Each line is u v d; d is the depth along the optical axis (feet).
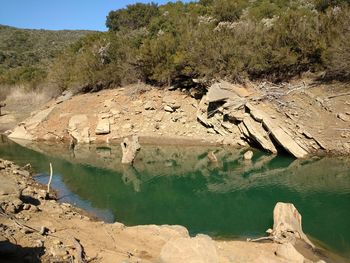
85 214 49.52
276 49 97.45
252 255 36.11
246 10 147.33
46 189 57.67
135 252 34.12
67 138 100.58
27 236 31.32
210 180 65.57
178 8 187.93
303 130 77.15
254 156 77.51
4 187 40.37
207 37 107.24
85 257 30.40
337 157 71.97
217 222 47.78
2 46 281.74
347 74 87.30
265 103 85.25
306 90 88.79
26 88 161.17
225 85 89.71
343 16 95.86
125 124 100.27
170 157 80.69
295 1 154.40
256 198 55.83
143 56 114.21
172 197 57.67
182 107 100.99
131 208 52.95
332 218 47.09
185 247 31.91
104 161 79.25
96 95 116.98
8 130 112.98
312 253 37.29
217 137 89.61
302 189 58.18
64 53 160.25
